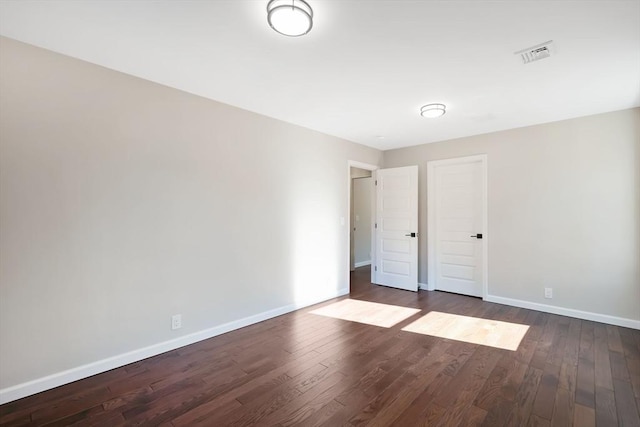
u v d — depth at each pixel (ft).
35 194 6.96
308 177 13.53
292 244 12.84
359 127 13.41
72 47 7.07
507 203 13.57
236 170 10.80
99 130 7.86
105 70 7.98
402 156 17.21
